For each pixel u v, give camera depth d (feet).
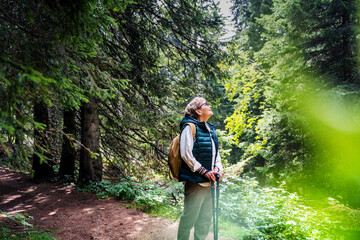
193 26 21.81
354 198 17.92
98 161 20.49
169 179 23.34
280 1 23.53
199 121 7.70
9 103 4.74
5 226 10.07
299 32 23.41
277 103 23.48
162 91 21.01
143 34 21.06
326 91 21.04
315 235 10.66
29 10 6.44
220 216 12.49
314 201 15.92
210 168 7.57
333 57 23.59
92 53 9.43
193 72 23.08
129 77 21.06
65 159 23.30
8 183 20.75
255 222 11.57
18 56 6.60
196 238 7.66
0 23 7.35
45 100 6.67
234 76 26.20
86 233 10.28
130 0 9.11
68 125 22.65
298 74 24.34
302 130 21.59
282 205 12.86
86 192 17.87
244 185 14.96
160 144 24.04
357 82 21.90
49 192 17.81
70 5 6.04
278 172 23.07
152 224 11.61
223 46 22.97
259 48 39.81
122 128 24.34
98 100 20.22
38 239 8.91
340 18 23.18
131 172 26.68
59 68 7.40
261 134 24.12
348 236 10.57
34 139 6.60
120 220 12.07
